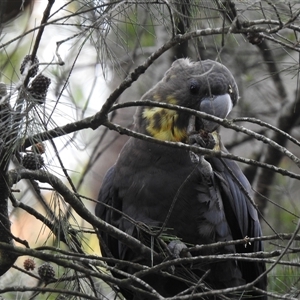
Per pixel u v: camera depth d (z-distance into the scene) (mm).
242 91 13719
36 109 6910
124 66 11992
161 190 9789
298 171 14594
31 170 7324
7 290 6586
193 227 9875
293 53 13211
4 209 7438
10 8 9523
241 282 10172
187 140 9906
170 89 10203
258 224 10422
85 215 7652
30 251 6855
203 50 13156
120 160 10227
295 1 7996
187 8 7652
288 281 10312
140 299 9695
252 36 6539
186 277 9000
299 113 13078
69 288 7930
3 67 9664
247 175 13773
